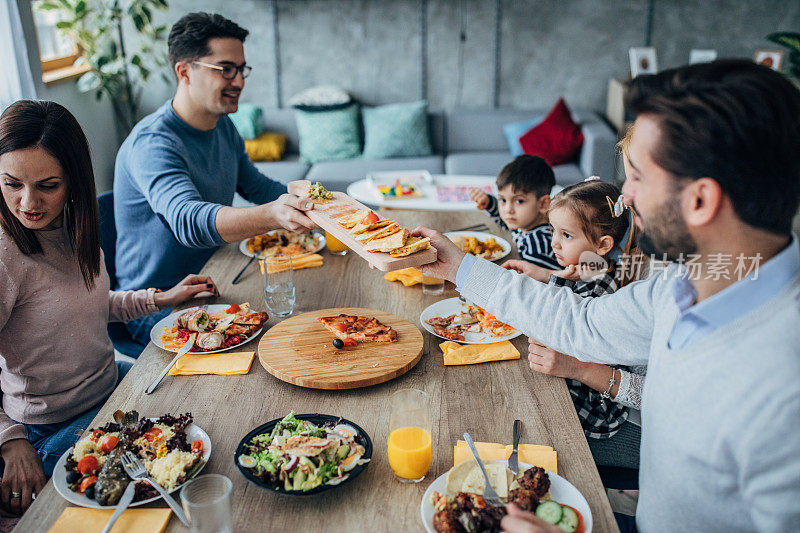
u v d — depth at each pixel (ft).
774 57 15.31
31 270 4.71
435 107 17.11
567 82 16.83
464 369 4.59
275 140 15.99
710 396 2.78
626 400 4.46
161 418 3.89
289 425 3.75
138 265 7.21
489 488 3.31
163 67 16.58
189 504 2.89
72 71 14.43
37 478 4.30
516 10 16.21
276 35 16.48
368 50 16.63
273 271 5.28
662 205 2.70
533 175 7.01
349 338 4.73
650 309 3.75
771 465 2.59
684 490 3.00
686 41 16.43
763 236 2.63
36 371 4.93
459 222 7.93
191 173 6.98
